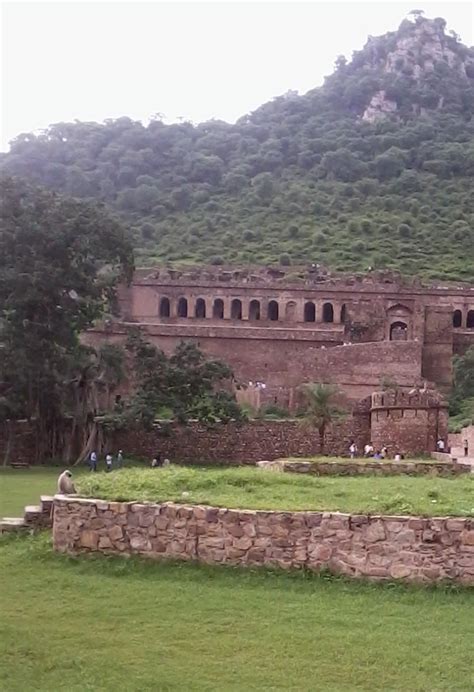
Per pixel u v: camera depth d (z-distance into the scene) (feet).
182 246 542.57
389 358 287.89
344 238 543.39
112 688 37.47
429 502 57.21
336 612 47.09
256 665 40.09
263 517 53.78
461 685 38.01
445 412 178.50
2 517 84.53
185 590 50.90
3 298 203.10
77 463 196.03
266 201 615.98
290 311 360.28
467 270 478.59
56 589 51.75
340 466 88.94
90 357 219.00
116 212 607.78
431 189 631.56
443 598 49.67
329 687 37.76
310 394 197.57
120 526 56.49
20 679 38.37
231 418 202.39
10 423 197.06
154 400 202.39
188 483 64.54
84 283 207.62
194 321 359.66
